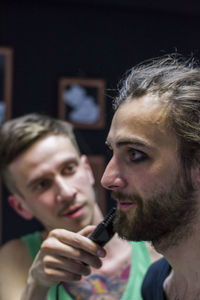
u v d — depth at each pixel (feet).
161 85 2.44
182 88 2.41
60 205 3.94
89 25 7.47
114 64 7.48
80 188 4.01
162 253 2.60
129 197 2.45
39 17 7.34
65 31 7.40
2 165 4.20
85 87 7.38
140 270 3.84
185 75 2.47
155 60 2.88
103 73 7.47
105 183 2.52
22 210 4.45
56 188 3.98
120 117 2.47
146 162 2.38
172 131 2.35
